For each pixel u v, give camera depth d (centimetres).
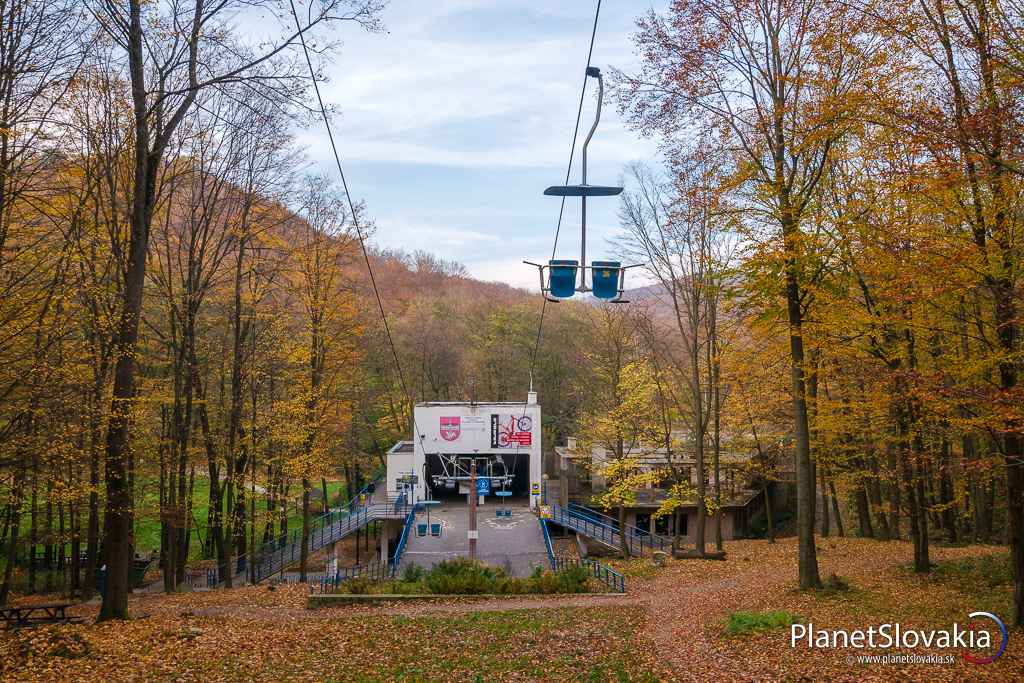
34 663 1232
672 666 1282
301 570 2956
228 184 2469
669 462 3531
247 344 2753
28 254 1630
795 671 1170
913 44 1287
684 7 1773
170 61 1719
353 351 3139
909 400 1588
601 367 3869
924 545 2073
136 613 1862
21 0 1432
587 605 2041
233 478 2683
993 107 1113
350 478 5225
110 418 1697
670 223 2120
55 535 2530
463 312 7119
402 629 1638
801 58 1723
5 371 1619
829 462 3016
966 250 1181
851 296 1777
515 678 1240
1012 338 1234
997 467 1336
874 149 1595
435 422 4828
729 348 2866
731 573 2570
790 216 1742
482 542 3909
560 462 5731
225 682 1197
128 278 1669
